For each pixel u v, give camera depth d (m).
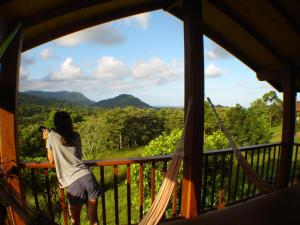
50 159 3.04
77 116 40.25
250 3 4.02
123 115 37.44
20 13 2.98
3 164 3.07
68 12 3.34
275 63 5.57
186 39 3.58
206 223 3.15
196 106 3.54
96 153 29.52
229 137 4.23
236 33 4.86
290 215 3.17
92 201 3.04
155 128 41.00
